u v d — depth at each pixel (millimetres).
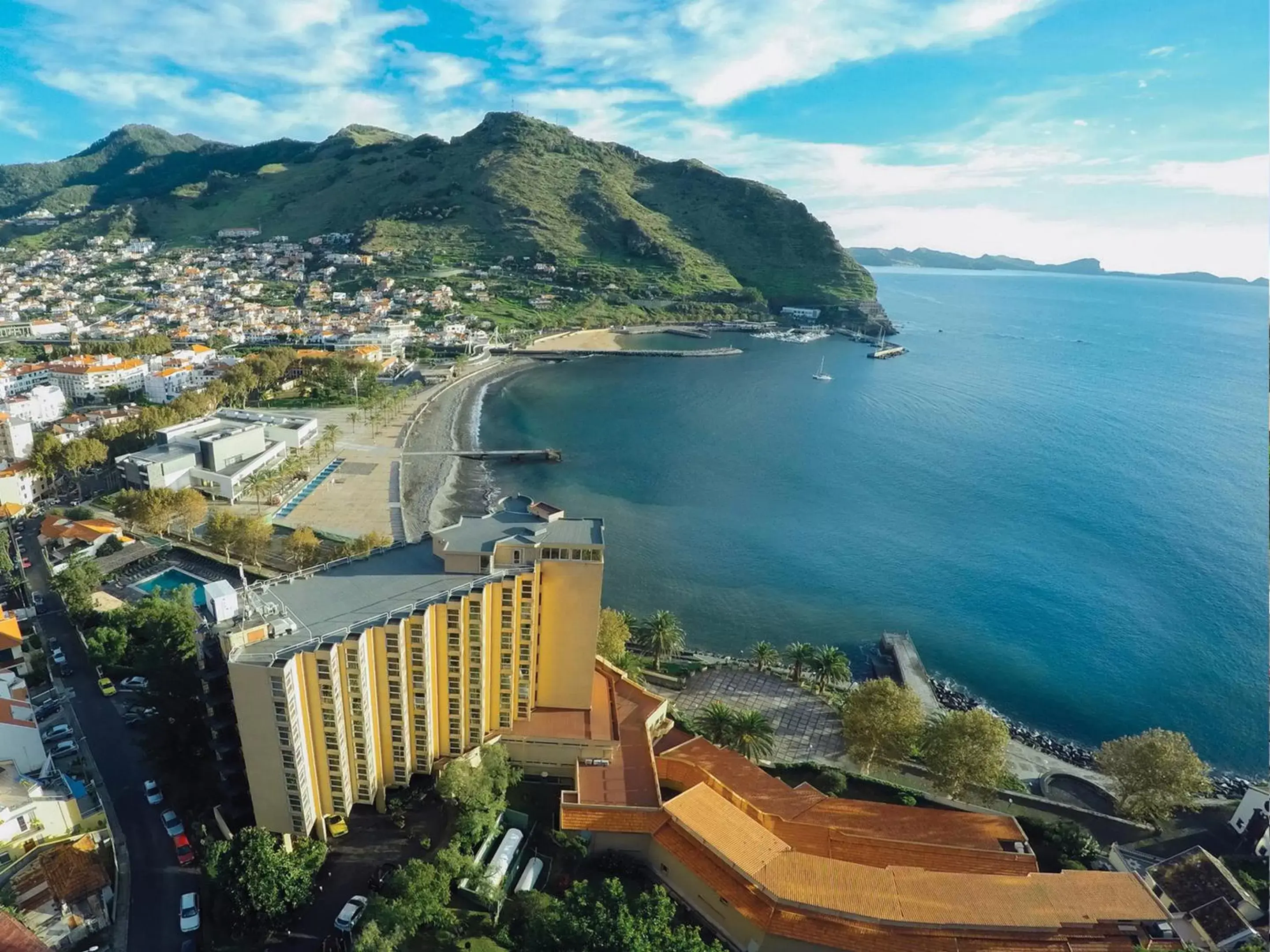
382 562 102625
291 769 84000
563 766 103812
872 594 188750
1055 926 75000
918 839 93875
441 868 82812
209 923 83312
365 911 79625
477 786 91938
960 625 175250
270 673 78750
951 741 105312
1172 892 83688
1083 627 174750
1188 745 106500
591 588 99938
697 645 165250
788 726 131500
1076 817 107375
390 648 88438
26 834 90500
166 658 105812
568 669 105125
